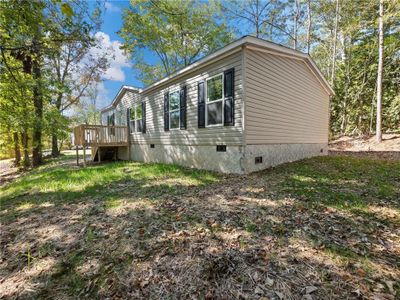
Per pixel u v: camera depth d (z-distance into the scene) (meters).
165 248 2.46
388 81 14.03
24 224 3.38
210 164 7.14
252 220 2.99
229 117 6.34
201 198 4.02
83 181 6.03
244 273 2.01
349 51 15.42
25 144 12.12
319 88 10.17
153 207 3.70
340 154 10.48
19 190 5.65
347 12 14.55
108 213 3.56
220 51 6.22
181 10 15.87
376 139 12.29
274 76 7.07
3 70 7.39
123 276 2.09
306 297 1.71
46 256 2.48
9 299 1.91
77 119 15.88
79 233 2.94
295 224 2.84
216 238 2.60
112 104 14.74
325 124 10.92
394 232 2.62
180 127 8.48
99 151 11.26
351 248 2.31
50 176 6.92
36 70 10.62
